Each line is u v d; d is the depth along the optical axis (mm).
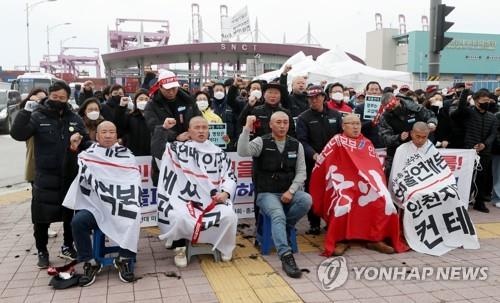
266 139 5133
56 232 5914
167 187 4852
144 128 6090
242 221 6441
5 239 5750
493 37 39219
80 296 4070
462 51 38594
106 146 4672
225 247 4863
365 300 3982
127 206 4496
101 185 4531
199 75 29328
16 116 4496
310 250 5320
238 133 6617
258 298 4023
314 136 5789
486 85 19188
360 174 5230
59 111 4746
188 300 3982
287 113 5664
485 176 7137
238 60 36594
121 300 3986
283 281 4387
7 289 4234
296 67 14602
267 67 32219
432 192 5434
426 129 5617
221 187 4926
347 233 5172
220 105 7770
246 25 43594
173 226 4637
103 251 4684
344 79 13805
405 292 4148
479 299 4020
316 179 5516
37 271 4680
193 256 5070
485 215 6965
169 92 5086
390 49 41562
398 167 5734
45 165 4668
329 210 5340
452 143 7391
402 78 14141
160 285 4297
